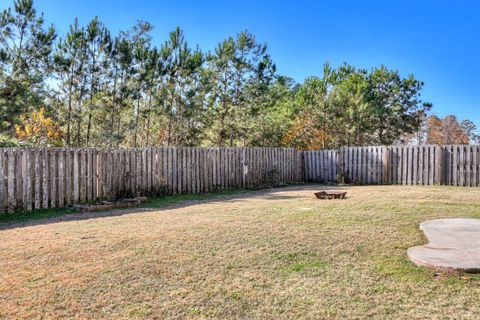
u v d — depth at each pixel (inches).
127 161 358.6
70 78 555.8
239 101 710.5
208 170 436.1
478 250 147.2
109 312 102.0
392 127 877.2
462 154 438.9
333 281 122.8
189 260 144.6
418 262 136.7
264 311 102.0
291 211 256.1
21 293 114.7
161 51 607.5
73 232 197.6
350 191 397.1
